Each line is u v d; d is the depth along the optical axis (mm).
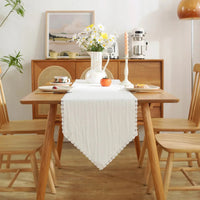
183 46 3840
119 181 2441
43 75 3521
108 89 2195
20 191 2148
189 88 3895
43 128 2361
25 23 3768
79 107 1731
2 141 2049
